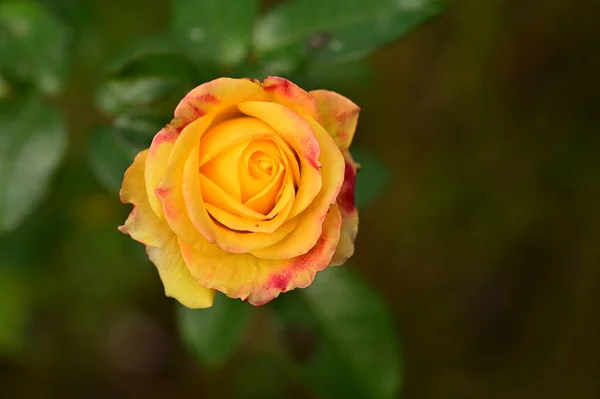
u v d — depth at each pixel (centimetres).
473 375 104
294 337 75
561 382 101
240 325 74
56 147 74
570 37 99
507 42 99
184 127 63
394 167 103
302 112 64
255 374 103
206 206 63
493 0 97
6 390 103
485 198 103
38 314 98
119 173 73
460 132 102
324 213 63
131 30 92
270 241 63
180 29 73
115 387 108
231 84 63
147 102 71
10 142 74
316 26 72
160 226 64
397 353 75
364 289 75
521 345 104
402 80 101
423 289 105
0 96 75
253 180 63
